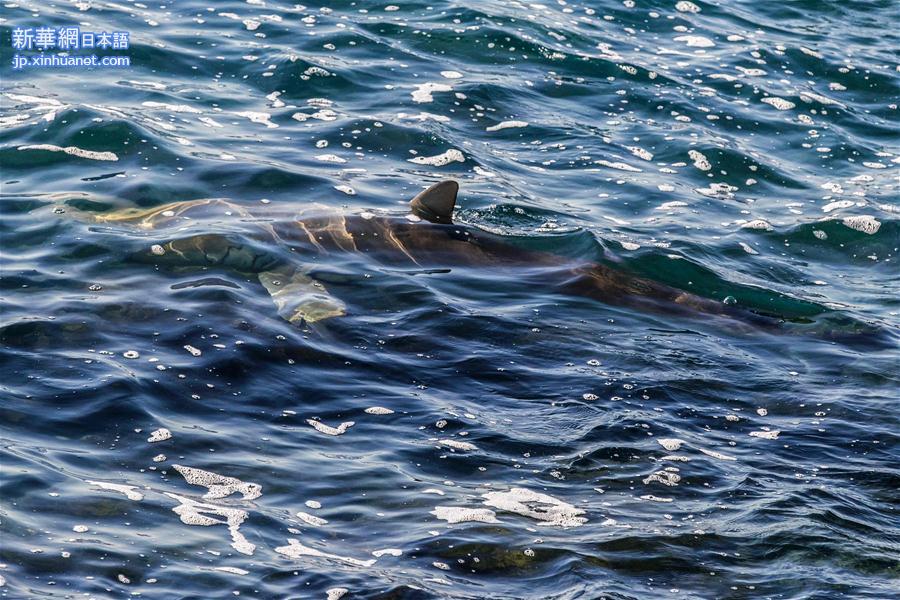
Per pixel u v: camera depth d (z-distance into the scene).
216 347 22.17
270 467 18.62
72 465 18.00
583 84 41.59
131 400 20.00
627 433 20.73
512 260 28.36
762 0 53.66
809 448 20.86
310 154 33.31
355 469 18.80
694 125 39.25
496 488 18.55
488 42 43.66
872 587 16.33
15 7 42.28
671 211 32.78
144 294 24.09
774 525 17.89
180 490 17.72
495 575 16.14
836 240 32.41
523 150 36.00
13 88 35.94
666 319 26.25
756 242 31.64
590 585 15.85
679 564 16.66
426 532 17.08
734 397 22.73
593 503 18.31
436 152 34.62
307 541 16.69
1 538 15.93
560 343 24.25
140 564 15.77
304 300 24.56
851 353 25.23
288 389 21.20
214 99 36.69
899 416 22.38
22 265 24.95
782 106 41.78
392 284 26.11
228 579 15.61
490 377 22.50
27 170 30.48
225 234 27.00
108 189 29.52
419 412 20.86
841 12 53.09
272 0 46.06
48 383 20.25
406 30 44.00
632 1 50.59
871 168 37.72
